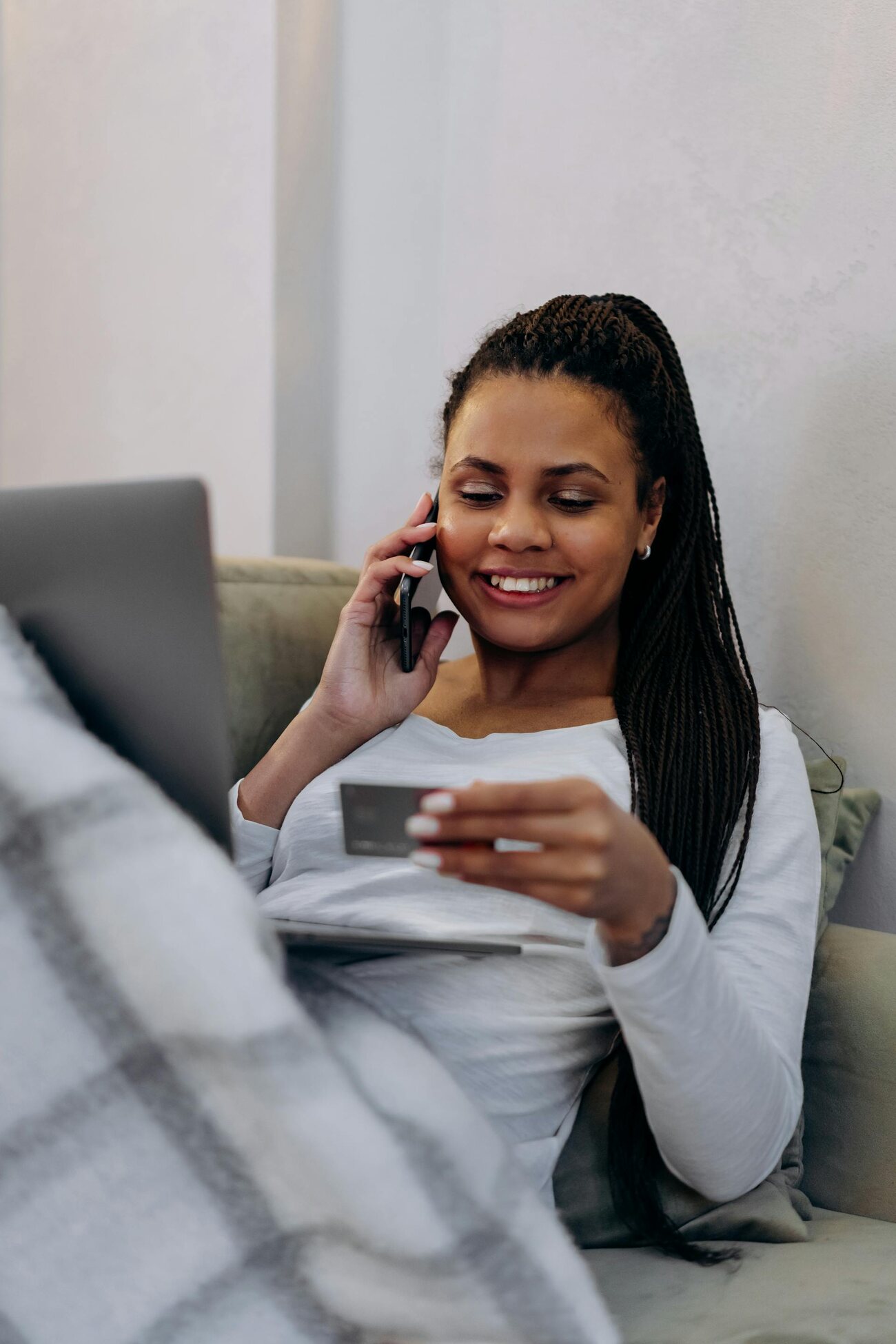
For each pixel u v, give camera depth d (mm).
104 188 1912
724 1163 763
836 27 1180
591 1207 843
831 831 1090
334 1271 598
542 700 1058
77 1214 588
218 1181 586
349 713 1038
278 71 1585
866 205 1168
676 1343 655
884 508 1171
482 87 1502
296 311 1659
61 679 663
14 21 2066
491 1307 568
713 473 1318
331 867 959
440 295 1569
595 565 980
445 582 1054
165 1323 589
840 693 1217
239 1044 556
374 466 1647
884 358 1161
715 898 913
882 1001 943
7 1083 580
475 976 845
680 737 987
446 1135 594
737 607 1307
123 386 1904
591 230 1400
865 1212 881
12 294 2127
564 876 591
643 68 1338
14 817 568
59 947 572
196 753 641
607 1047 886
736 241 1274
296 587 1336
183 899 568
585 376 983
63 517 640
